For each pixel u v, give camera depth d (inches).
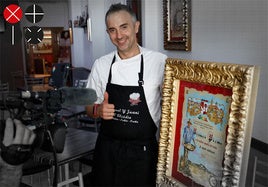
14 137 32.0
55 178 39.1
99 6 290.5
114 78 66.6
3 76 373.7
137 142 65.1
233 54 116.4
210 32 129.2
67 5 477.4
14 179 32.3
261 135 107.0
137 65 65.8
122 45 63.4
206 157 43.2
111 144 66.4
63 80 208.2
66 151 77.3
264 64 101.7
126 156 64.7
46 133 36.8
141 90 64.2
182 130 47.2
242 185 39.0
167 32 161.5
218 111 41.4
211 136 42.4
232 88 38.6
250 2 105.3
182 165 47.3
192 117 45.4
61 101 39.0
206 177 43.2
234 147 38.2
